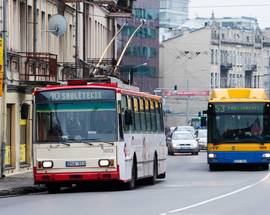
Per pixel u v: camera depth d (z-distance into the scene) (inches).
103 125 1825.8
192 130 5457.7
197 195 1690.5
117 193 1791.3
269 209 1364.4
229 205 1441.9
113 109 1828.2
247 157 2733.8
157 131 2281.0
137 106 2020.2
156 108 2292.1
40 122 1844.2
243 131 2741.1
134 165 1957.4
